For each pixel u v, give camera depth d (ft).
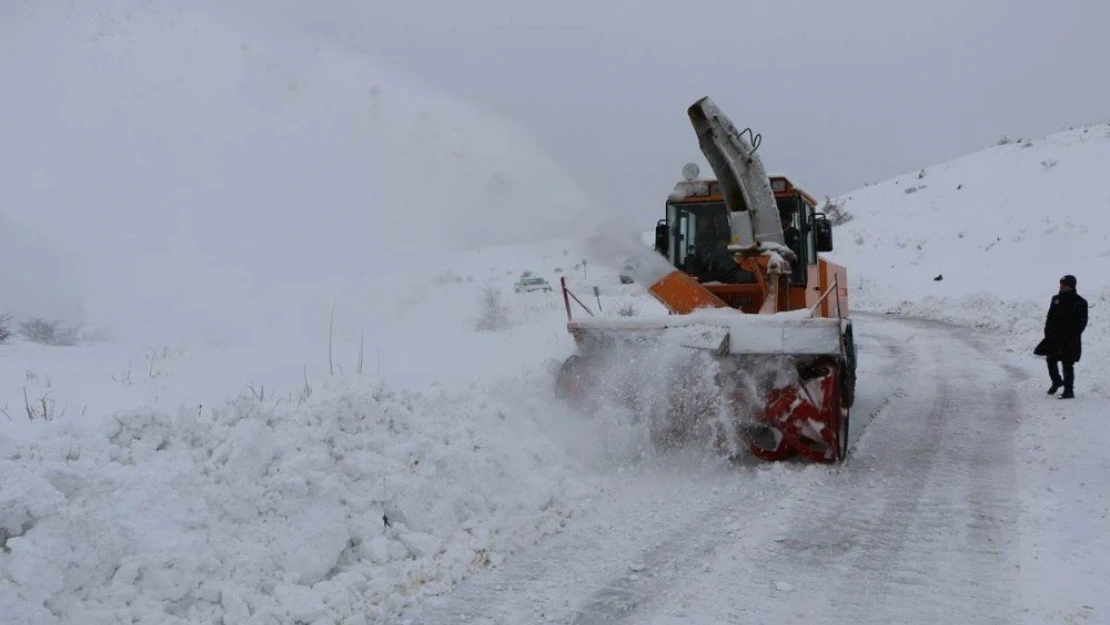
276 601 13.03
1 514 11.53
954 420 29.66
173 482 13.93
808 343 22.45
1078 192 126.41
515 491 18.72
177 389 25.88
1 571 11.12
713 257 28.30
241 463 14.99
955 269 109.29
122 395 24.16
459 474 17.95
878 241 135.54
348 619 12.64
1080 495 19.33
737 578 14.48
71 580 11.60
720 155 25.80
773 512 18.51
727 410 22.88
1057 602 13.08
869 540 16.49
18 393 23.76
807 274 28.25
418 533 16.01
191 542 13.09
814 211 30.94
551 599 13.64
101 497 12.96
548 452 21.26
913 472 22.12
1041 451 24.20
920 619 12.61
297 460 15.52
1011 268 101.86
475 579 14.60
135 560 12.27
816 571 14.80
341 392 18.90
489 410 21.52
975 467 22.56
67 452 14.03
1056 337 33.65
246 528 14.33
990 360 48.06
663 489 20.49
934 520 17.75
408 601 13.47
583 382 24.00
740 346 22.86
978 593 13.58
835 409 22.47
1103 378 37.55
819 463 22.72
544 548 16.24
